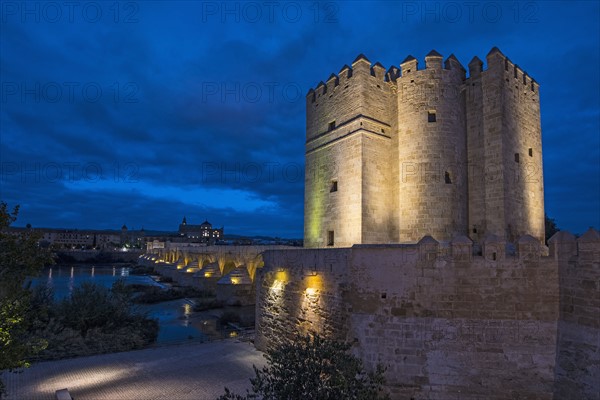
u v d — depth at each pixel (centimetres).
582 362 1197
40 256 1177
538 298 1334
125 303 2862
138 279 8425
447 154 2258
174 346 2439
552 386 1268
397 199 2369
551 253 1336
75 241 19312
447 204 2216
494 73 2219
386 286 1541
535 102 2505
